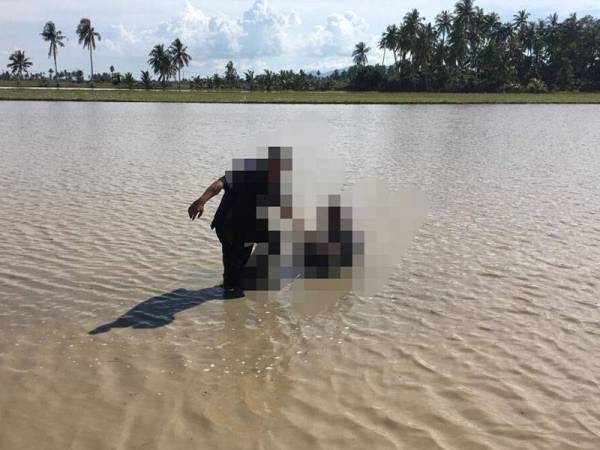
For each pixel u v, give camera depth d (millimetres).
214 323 6328
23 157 18797
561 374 5270
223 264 7676
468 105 68625
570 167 17984
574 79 126000
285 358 5547
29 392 4879
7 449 4145
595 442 4305
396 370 5324
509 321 6402
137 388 4969
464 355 5613
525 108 62375
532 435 4379
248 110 52438
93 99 67812
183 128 31531
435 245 9250
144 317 6445
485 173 16641
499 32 126250
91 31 133875
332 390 4980
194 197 12781
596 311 6676
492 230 10203
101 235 9641
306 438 4320
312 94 95062
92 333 6016
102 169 16562
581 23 125812
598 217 11234
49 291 7145
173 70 129625
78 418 4527
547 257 8703
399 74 122938
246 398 4840
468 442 4289
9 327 6113
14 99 65188
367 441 4297
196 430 4398
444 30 124312
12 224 10273
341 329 6215
